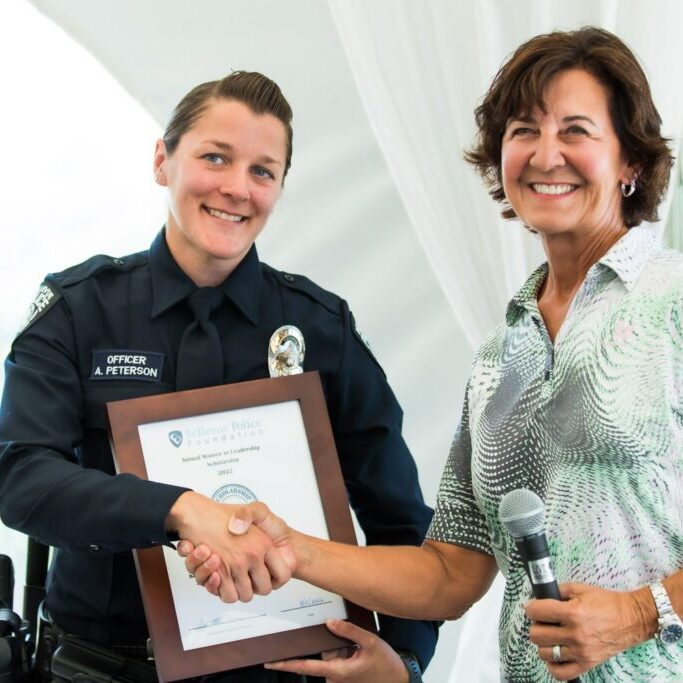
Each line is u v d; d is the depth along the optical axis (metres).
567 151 2.20
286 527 2.39
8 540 4.32
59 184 4.31
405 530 2.73
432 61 3.47
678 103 3.21
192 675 2.39
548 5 3.24
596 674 2.12
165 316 2.57
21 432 2.45
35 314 2.54
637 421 2.07
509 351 2.32
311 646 2.47
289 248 4.20
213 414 2.49
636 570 2.10
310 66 4.07
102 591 2.50
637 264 2.16
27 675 2.58
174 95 4.07
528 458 2.22
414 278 4.16
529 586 2.24
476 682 3.52
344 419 2.71
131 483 2.35
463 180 3.50
